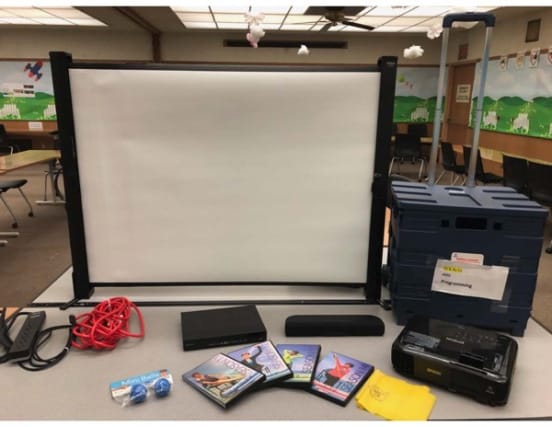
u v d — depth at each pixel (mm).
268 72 1327
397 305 1316
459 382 1015
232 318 1303
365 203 1441
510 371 997
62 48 8320
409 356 1063
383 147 1386
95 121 1353
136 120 1357
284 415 960
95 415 953
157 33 8344
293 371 1076
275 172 1415
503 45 6660
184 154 1392
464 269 1239
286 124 1373
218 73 1325
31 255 3730
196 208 1440
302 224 1463
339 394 1015
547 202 4148
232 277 1513
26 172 7469
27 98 8500
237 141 1385
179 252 1480
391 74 1329
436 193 1350
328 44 8578
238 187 1426
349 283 1518
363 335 1280
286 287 1577
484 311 1267
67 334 1266
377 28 7527
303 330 1269
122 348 1205
